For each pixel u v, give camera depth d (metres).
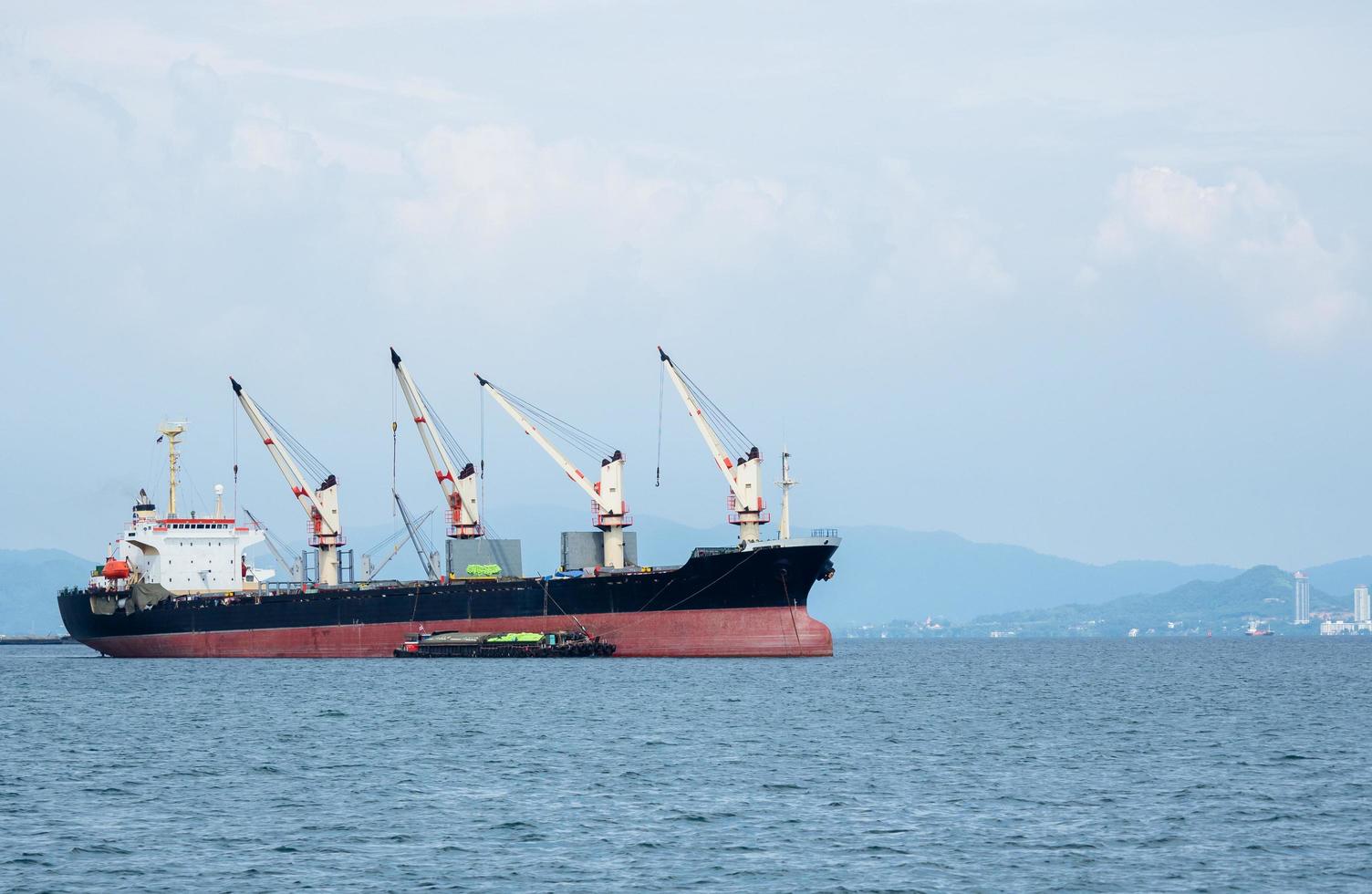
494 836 161.62
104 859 151.62
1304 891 137.88
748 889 138.25
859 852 153.12
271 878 143.50
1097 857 151.25
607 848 154.88
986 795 187.00
